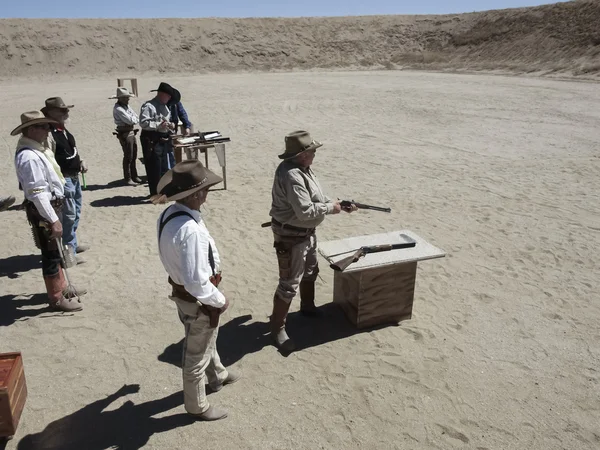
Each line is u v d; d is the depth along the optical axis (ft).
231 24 172.04
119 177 34.22
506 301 17.44
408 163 37.06
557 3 136.36
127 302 17.20
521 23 139.23
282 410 12.20
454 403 12.46
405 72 127.75
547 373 13.67
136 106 71.97
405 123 53.57
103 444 11.15
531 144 42.80
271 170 35.35
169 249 9.98
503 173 34.14
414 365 13.89
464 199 28.73
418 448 11.10
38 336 15.12
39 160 15.17
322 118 56.90
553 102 66.28
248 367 13.80
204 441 11.23
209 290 10.07
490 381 13.30
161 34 161.07
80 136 48.47
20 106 73.77
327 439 11.32
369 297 15.29
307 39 171.01
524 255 21.22
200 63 155.33
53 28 152.66
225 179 31.68
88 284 18.49
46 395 12.62
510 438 11.40
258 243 22.47
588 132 47.21
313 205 13.41
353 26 178.09
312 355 14.33
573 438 11.43
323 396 12.68
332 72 137.28
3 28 147.95
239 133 48.88
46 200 15.05
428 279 19.01
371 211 26.73
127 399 12.55
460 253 21.40
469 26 160.25
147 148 27.73
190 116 58.75
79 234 23.58
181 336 15.23
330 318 16.28
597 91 76.38
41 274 19.47
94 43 152.05
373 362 14.02
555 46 118.83
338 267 13.74
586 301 17.47
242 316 16.38
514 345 14.90
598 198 28.76
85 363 13.91
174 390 12.91
